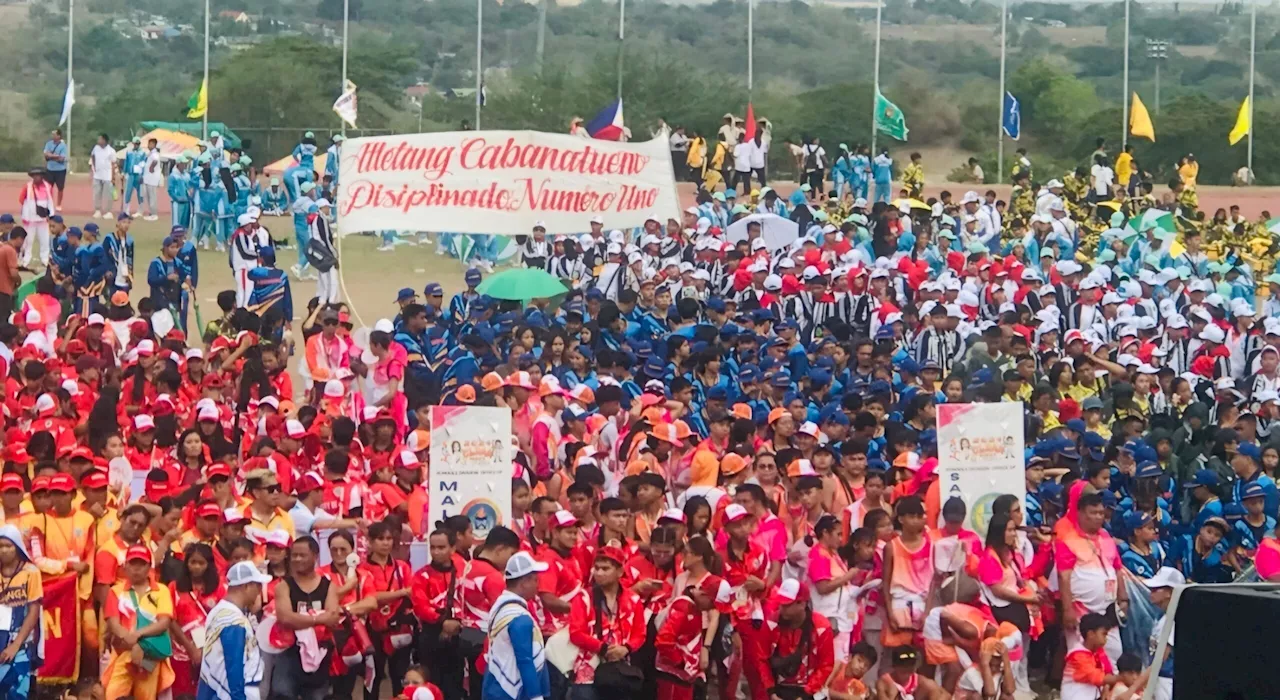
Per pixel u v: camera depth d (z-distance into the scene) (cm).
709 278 2612
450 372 1938
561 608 1295
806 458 1516
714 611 1331
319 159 4231
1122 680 1360
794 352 2056
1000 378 2005
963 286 2659
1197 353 2380
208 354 1920
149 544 1348
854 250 2898
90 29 8100
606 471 1633
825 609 1377
